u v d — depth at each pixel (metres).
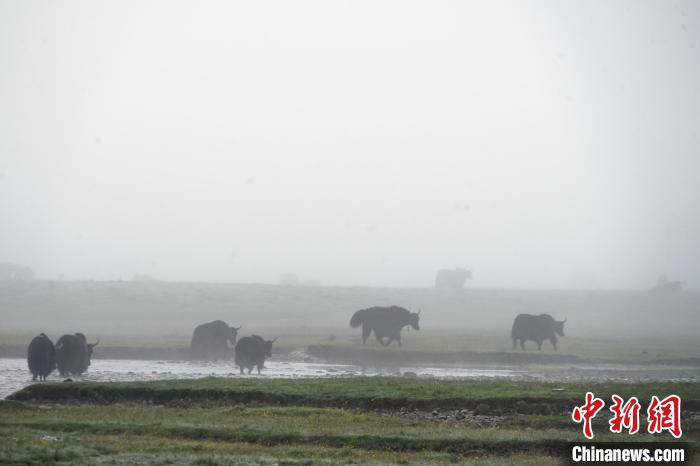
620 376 121.94
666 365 140.75
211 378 96.81
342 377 102.38
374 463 55.41
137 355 147.38
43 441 58.72
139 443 60.38
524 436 65.81
